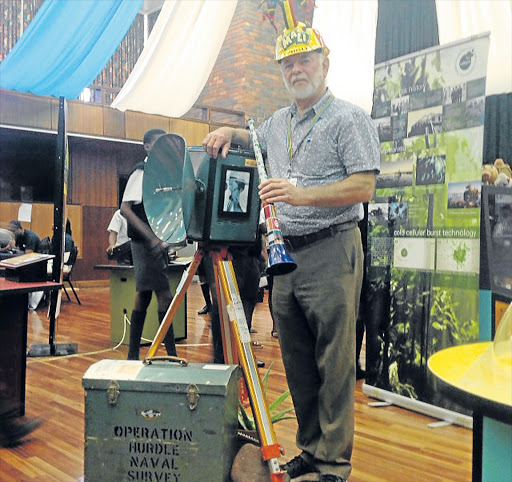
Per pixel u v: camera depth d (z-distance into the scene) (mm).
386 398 3256
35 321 6203
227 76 11336
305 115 2023
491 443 942
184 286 2033
